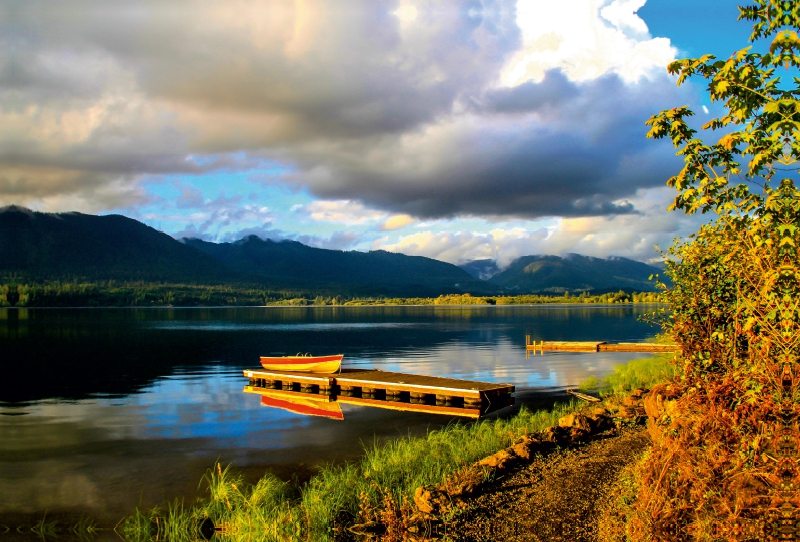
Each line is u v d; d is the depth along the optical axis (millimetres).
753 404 5336
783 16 4324
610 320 110250
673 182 5410
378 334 72375
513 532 7719
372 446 15891
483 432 15320
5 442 16828
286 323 105688
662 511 6105
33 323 99812
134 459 14867
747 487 5355
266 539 8641
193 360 41656
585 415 14039
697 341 6980
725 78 4469
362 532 8578
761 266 5023
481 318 127062
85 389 27781
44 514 10992
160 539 9727
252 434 17672
